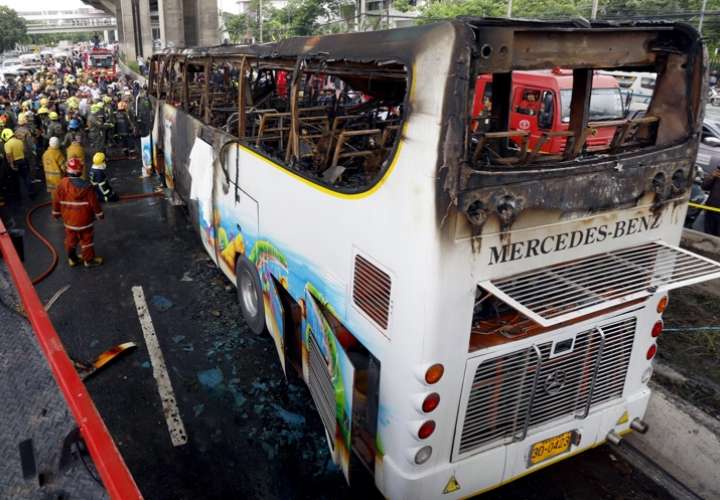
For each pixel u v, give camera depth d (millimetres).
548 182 2967
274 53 4598
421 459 3197
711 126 13781
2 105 14969
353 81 5523
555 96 10523
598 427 3857
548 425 3646
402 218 2904
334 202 3594
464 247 2828
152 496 3875
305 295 4176
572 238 3176
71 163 7121
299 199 4133
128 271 7375
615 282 3240
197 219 7355
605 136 10039
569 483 4168
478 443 3404
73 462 1993
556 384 3566
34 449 2051
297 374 5234
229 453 4297
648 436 4430
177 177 8719
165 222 9273
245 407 4812
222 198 6105
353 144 5664
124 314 6266
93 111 14258
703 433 4062
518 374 3375
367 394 3525
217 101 7480
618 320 3662
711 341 5270
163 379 5137
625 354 3830
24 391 2322
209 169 6426
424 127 2688
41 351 2562
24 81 28250
